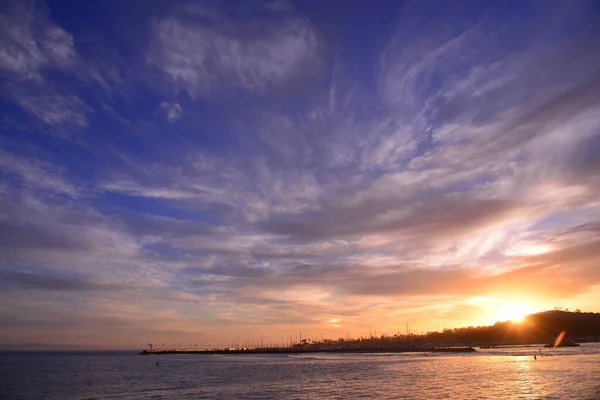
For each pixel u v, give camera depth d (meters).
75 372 194.62
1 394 114.38
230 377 146.50
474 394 86.44
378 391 96.94
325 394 95.56
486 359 198.25
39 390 122.06
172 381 139.50
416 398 84.81
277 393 100.12
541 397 78.94
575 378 104.31
